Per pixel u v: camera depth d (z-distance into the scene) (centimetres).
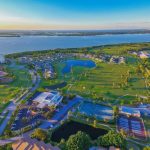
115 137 12262
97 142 12475
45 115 16375
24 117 16262
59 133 14275
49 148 11338
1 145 12688
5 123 15562
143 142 13425
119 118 16362
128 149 12662
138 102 19162
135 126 15325
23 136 13825
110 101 19525
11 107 18075
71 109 17850
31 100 19338
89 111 17600
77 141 11594
